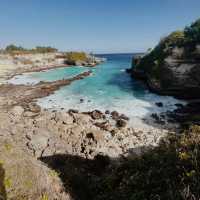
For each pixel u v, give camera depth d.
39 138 16.95
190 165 6.39
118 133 23.45
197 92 38.72
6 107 33.91
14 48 144.50
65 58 121.94
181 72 39.97
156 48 57.12
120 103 36.41
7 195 5.40
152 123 27.16
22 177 6.11
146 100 38.22
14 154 6.69
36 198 5.92
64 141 18.45
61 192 7.02
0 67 88.19
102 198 7.39
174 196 5.45
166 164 7.22
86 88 49.06
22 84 55.47
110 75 69.50
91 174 11.42
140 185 6.86
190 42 43.12
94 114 29.19
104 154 15.90
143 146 19.66
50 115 26.31
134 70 62.25
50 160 13.94
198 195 5.05
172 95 41.06
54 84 53.56
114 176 8.70
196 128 10.16
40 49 146.00
